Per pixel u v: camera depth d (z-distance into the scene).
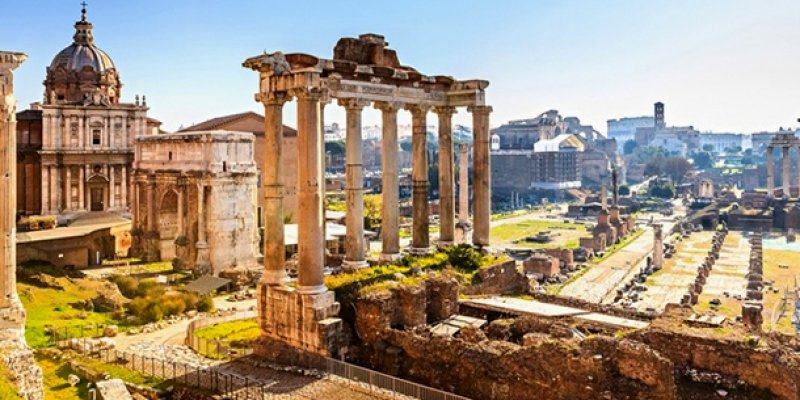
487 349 31.42
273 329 37.88
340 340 35.88
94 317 56.09
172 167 88.44
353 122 44.41
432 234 142.12
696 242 152.75
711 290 93.12
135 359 40.53
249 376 34.38
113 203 113.75
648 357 27.34
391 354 34.31
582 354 28.38
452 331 36.62
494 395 30.67
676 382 29.20
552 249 121.44
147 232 91.81
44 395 34.81
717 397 28.03
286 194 126.25
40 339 47.78
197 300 63.03
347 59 44.84
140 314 57.12
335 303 36.81
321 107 41.75
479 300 41.97
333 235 100.50
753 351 28.56
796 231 168.62
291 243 92.56
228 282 74.06
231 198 84.81
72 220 102.12
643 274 109.06
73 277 72.06
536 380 29.44
